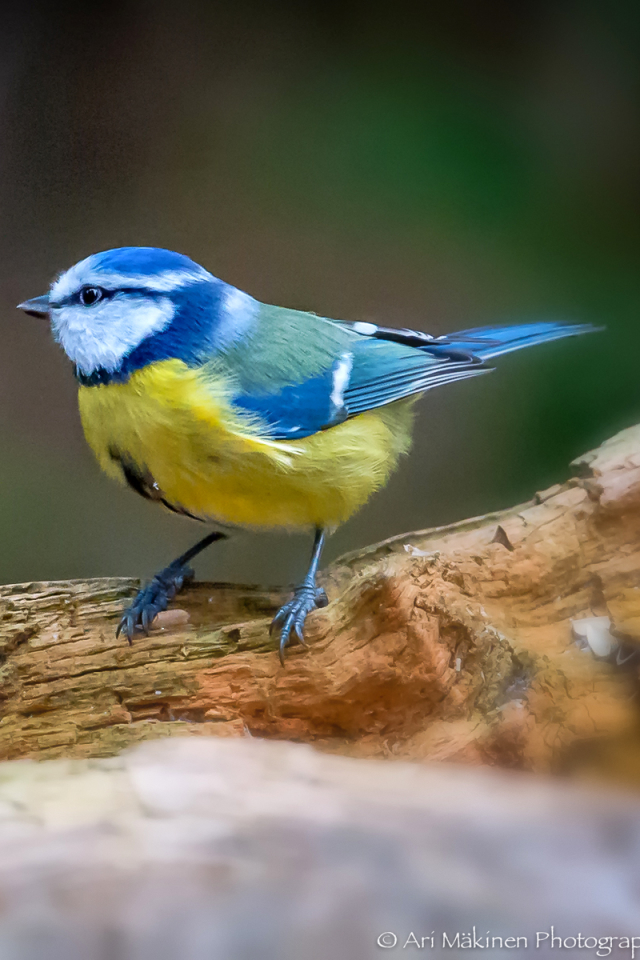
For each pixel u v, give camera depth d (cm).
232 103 305
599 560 278
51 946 198
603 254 294
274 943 199
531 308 294
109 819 258
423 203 296
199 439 278
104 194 303
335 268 297
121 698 276
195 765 271
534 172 295
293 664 276
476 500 293
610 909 210
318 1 298
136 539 294
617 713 275
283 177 299
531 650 276
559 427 292
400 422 282
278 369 279
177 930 200
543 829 247
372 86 297
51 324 279
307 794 270
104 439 279
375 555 279
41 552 294
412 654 276
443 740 275
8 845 242
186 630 277
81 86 306
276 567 294
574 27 295
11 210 300
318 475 279
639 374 292
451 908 208
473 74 296
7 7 303
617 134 294
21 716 276
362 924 204
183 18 307
